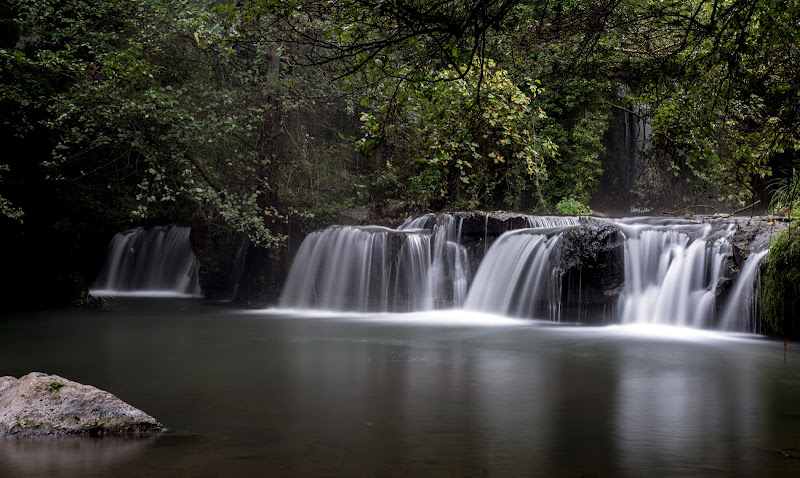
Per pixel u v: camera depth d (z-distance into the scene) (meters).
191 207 24.14
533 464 5.16
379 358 10.80
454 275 18.17
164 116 17.02
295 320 17.08
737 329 13.97
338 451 5.48
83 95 16.33
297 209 21.53
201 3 18.06
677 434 6.09
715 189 22.77
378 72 6.54
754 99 7.92
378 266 19.03
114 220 24.98
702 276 14.65
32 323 16.39
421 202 22.11
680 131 7.72
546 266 16.17
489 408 7.15
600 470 5.04
